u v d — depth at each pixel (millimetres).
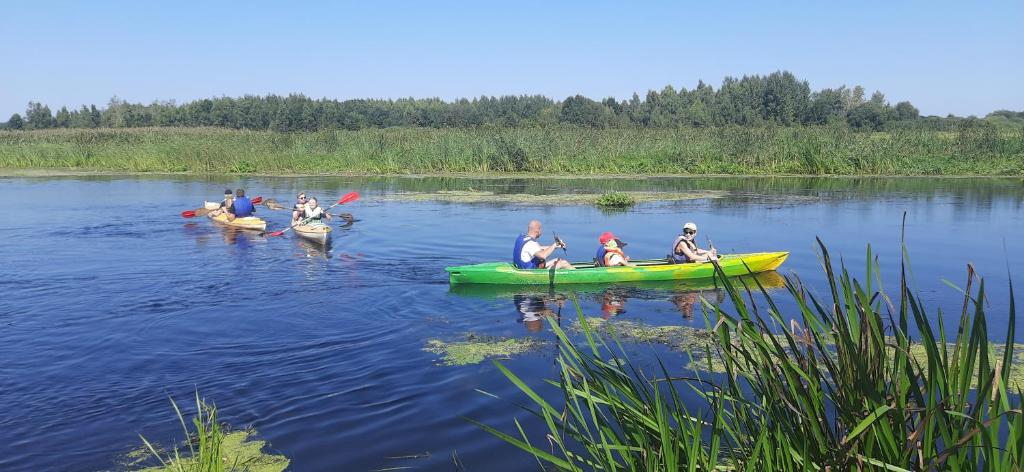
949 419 2945
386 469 5129
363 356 7641
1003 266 12125
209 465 4582
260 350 7855
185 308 9594
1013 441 2734
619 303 9953
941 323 3180
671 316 9258
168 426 5918
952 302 9828
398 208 20156
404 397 6473
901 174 31703
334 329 8664
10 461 5316
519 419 5938
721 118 79062
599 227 16609
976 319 2770
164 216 18891
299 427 5859
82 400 6465
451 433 5703
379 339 8258
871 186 26328
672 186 26688
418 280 11398
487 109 100938
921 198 22188
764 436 3365
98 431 5828
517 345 8008
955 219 17609
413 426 5852
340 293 10492
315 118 71062
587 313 9461
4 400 6453
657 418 3480
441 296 10344
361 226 16938
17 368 7273
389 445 5516
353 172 34469
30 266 12375
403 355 7668
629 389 3820
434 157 34656
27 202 21828
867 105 68250
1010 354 2750
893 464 3045
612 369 3783
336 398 6480
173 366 7340
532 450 3666
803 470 3309
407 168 34781
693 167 33062
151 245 14547
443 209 19938
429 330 8633
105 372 7164
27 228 16734
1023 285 10719
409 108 95500
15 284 10977
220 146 36438
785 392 3412
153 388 6742
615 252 11664
